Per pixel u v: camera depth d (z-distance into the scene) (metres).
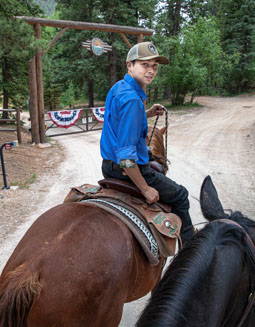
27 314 1.58
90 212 2.07
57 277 1.66
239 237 1.63
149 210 2.34
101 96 36.91
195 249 1.55
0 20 9.48
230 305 1.51
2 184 7.62
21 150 11.41
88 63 25.20
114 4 23.64
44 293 1.61
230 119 20.84
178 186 2.58
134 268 1.98
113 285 1.79
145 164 2.39
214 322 1.33
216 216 1.90
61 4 27.80
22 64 17.12
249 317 1.57
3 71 17.73
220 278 1.45
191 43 25.55
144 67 2.36
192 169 8.96
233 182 7.80
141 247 2.10
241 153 10.88
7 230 5.28
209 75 28.89
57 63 26.83
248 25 36.47
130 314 3.49
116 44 23.30
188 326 1.24
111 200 2.34
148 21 25.50
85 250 1.79
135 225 2.16
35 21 11.80
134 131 2.15
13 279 1.61
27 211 6.11
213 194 2.01
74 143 13.73
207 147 12.02
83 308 1.67
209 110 25.80
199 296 1.35
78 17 26.73
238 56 32.69
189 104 28.56
